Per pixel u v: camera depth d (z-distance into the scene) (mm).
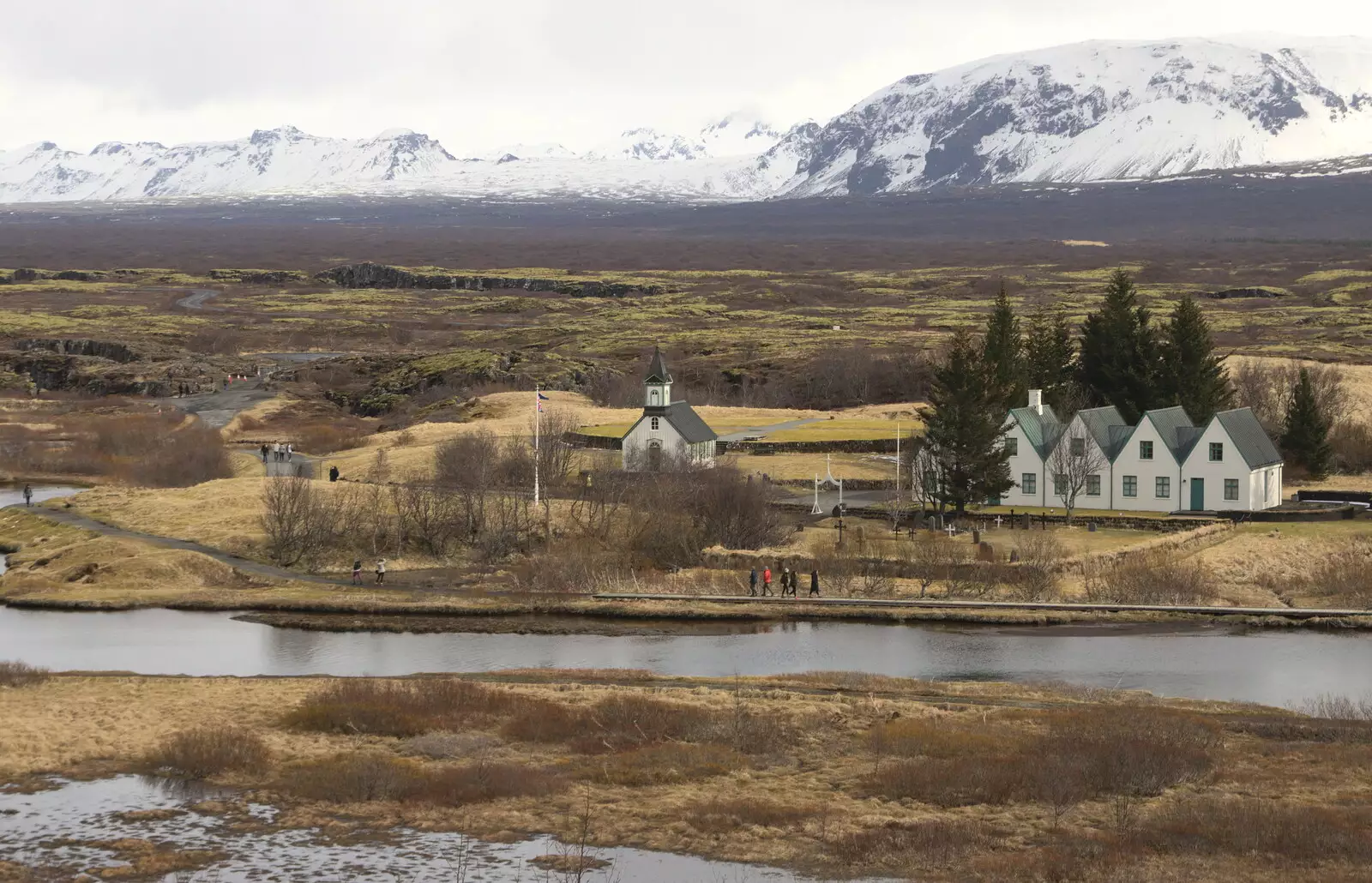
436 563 144250
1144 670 99062
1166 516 146625
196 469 194375
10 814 66938
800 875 60031
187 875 60125
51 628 117125
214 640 112250
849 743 79625
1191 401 186375
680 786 71938
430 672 99750
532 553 143750
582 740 79500
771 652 105938
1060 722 81625
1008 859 60469
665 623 116938
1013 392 183375
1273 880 57719
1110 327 199250
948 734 79125
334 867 61250
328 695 87625
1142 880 57969
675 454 169500
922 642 108438
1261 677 96688
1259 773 73062
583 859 61688
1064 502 155750
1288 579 125812
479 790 70250
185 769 73312
